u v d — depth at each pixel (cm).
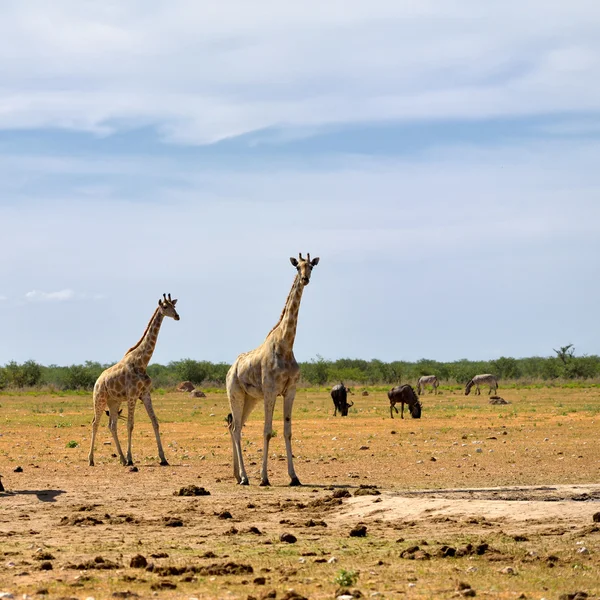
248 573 1731
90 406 9156
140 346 3947
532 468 3569
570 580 1636
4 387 15612
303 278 3145
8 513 2541
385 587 1587
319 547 2002
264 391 3162
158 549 1998
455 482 3170
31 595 1534
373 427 5988
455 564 1786
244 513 2519
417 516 2341
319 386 15575
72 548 2014
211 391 13662
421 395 11844
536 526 2145
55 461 4072
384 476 3403
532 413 7150
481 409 7950
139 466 3841
